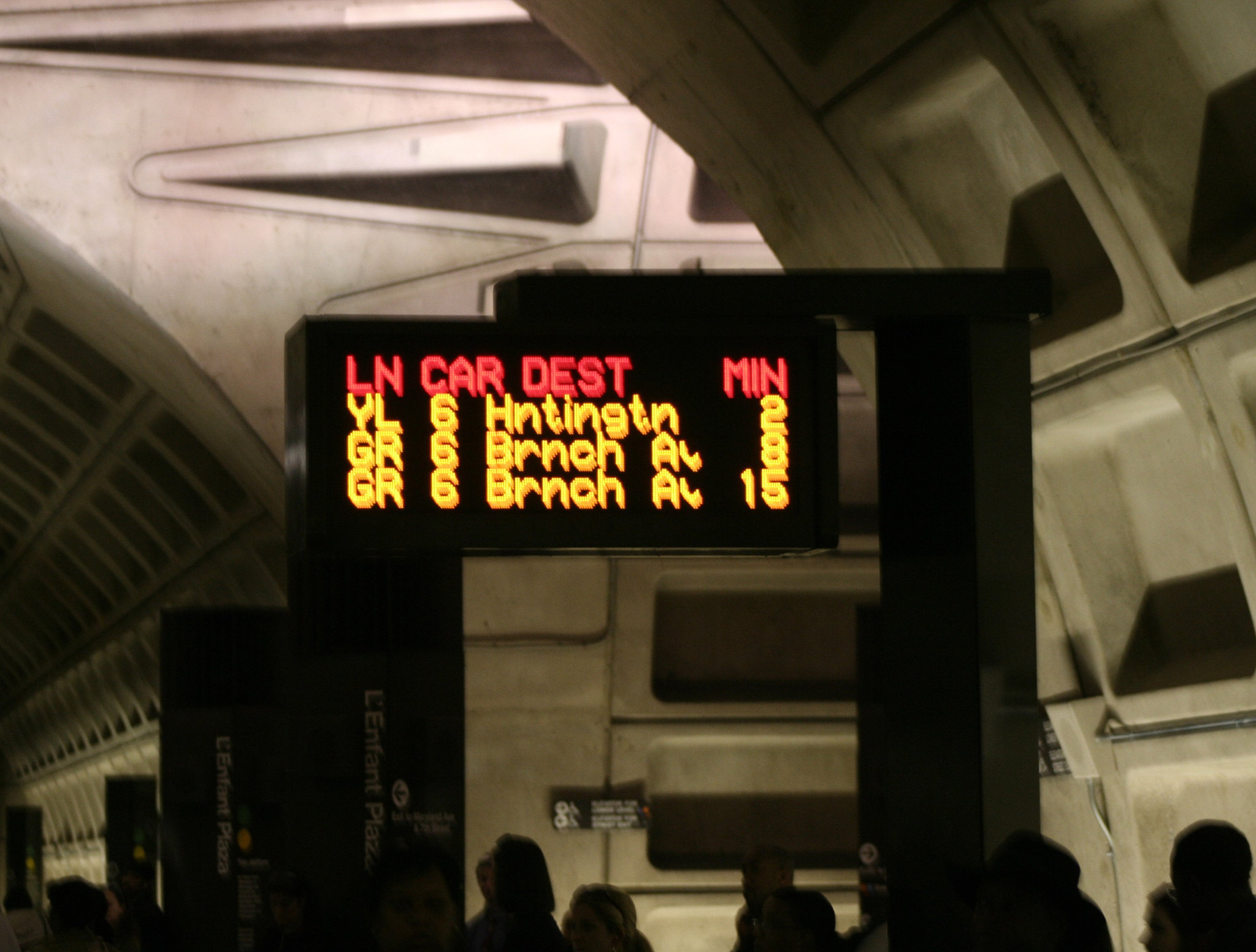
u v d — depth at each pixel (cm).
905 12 1617
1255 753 1647
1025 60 1524
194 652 3844
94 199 3422
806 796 3919
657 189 3397
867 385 2312
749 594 3819
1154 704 1798
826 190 1991
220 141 3419
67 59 3412
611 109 3353
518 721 3725
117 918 3234
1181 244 1492
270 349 3456
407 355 1162
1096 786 1983
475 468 1159
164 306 3434
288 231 3447
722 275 1152
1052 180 1702
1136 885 1892
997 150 1733
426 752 2844
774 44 1802
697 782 3878
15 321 4259
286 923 1633
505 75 3362
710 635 3838
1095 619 1909
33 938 2956
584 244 3431
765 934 1245
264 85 3412
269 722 3822
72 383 4572
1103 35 1462
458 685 2878
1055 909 809
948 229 1842
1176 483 1777
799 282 1157
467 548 1153
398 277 3441
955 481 1168
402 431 1157
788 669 3878
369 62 3375
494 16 3225
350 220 3444
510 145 3347
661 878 3819
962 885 951
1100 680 1912
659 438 1174
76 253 3409
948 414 1178
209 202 3441
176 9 3331
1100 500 1870
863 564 3709
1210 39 1402
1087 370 1705
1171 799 1833
